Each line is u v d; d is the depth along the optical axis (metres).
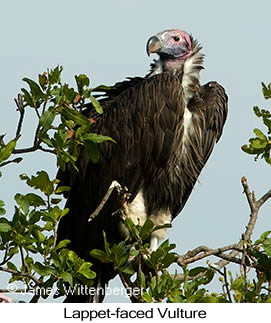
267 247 11.81
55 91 11.29
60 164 11.42
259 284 11.46
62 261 11.05
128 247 12.07
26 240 11.00
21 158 11.25
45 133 11.27
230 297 11.13
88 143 11.78
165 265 11.32
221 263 12.22
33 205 11.48
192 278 11.63
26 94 11.22
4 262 11.09
